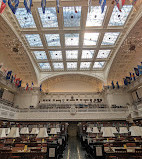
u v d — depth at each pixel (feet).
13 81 57.82
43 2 16.94
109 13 36.81
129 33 41.39
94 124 45.57
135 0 19.07
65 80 80.69
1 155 11.05
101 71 73.20
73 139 50.96
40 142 17.72
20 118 49.47
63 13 37.24
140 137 18.25
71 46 52.08
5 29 39.45
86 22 40.96
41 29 42.37
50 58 59.67
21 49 47.29
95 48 52.49
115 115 49.67
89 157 19.12
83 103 72.43
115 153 11.43
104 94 72.08
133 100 64.80
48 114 50.31
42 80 70.49
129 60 57.52
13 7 16.57
